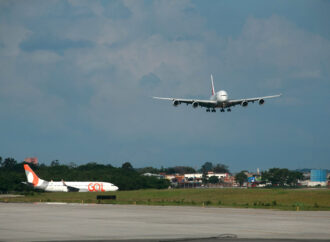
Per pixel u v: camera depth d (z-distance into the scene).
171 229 50.03
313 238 41.88
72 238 42.16
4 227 52.22
